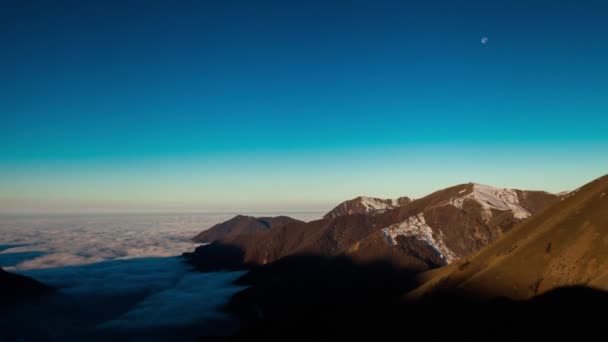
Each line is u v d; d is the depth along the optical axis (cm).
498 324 9525
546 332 8106
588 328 7481
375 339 11581
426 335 10606
